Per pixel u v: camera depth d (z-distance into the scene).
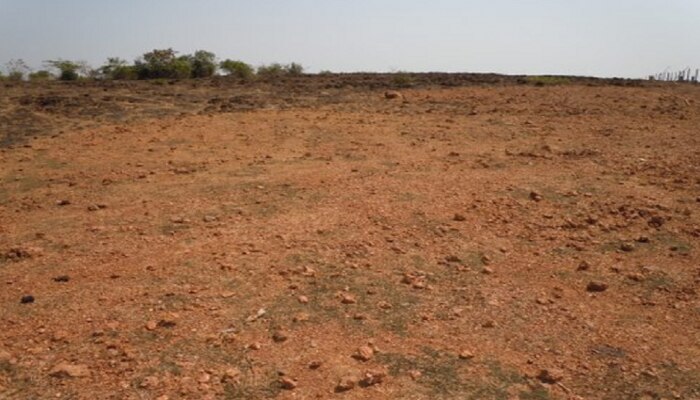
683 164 9.04
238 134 11.24
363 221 6.50
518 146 10.36
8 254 5.61
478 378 3.88
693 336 4.44
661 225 6.56
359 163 9.12
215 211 6.84
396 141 10.77
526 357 4.13
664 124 12.52
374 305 4.76
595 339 4.37
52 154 9.70
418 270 5.39
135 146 10.28
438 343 4.27
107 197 7.43
